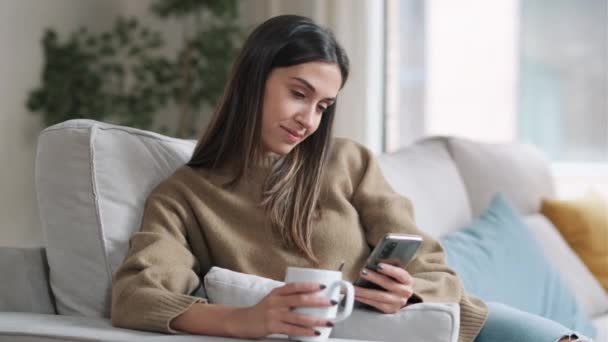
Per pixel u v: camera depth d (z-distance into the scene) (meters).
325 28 1.75
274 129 1.73
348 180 1.91
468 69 4.71
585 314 2.61
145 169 1.81
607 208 3.16
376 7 4.14
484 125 4.73
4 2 3.56
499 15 4.69
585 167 4.53
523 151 3.12
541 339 1.75
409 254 1.55
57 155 1.74
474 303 1.79
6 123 3.60
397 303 1.56
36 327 1.49
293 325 1.37
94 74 3.96
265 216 1.78
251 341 1.41
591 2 4.59
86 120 1.78
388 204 1.88
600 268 3.06
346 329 1.56
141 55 4.14
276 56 1.72
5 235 3.62
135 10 4.35
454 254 2.41
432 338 1.54
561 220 3.07
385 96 4.31
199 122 4.46
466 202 2.77
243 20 4.37
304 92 1.71
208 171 1.82
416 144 2.84
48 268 1.81
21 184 3.72
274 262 1.75
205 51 4.10
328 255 1.78
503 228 2.61
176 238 1.72
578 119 4.62
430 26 4.66
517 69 4.69
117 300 1.54
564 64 4.63
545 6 4.64
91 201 1.72
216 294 1.63
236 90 1.79
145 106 4.04
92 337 1.43
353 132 4.11
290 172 1.78
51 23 3.86
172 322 1.49
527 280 2.51
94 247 1.72
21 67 3.67
